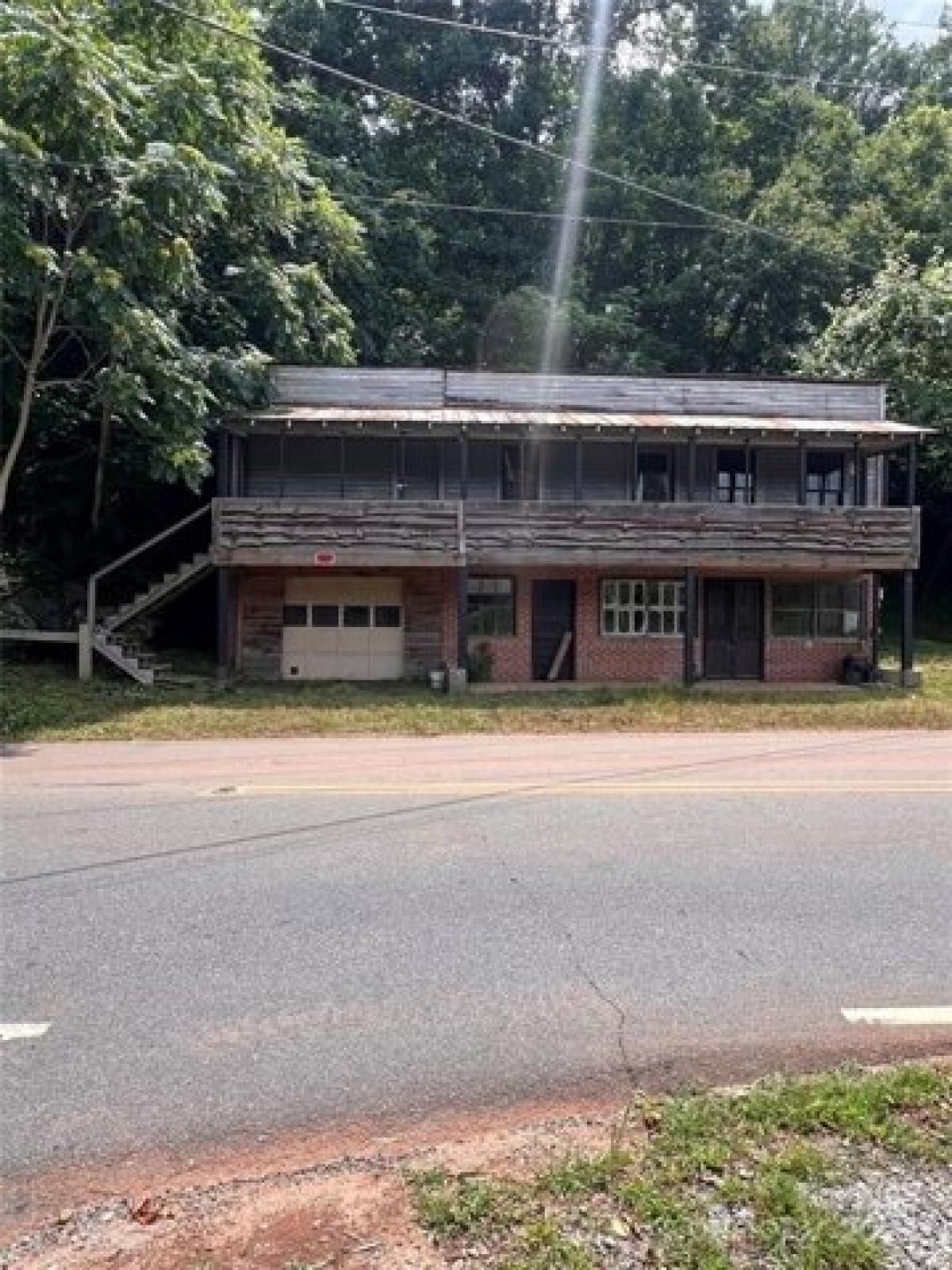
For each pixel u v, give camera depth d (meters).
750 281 31.27
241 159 18.64
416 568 18.56
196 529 21.52
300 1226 2.82
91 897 5.98
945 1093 3.57
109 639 17.16
